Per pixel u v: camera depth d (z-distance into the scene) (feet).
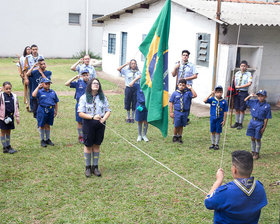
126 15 56.54
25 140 25.32
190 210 16.06
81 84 24.29
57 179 18.95
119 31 59.57
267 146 26.12
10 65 68.49
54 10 80.02
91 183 18.58
